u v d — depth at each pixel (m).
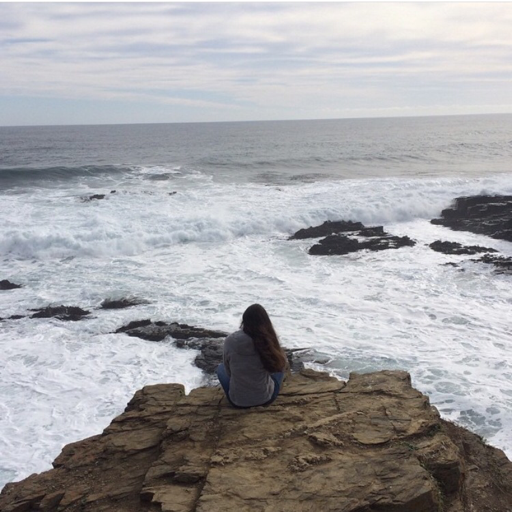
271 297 15.34
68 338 12.98
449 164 46.34
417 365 11.31
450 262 18.69
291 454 4.59
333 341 12.48
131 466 4.94
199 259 19.25
